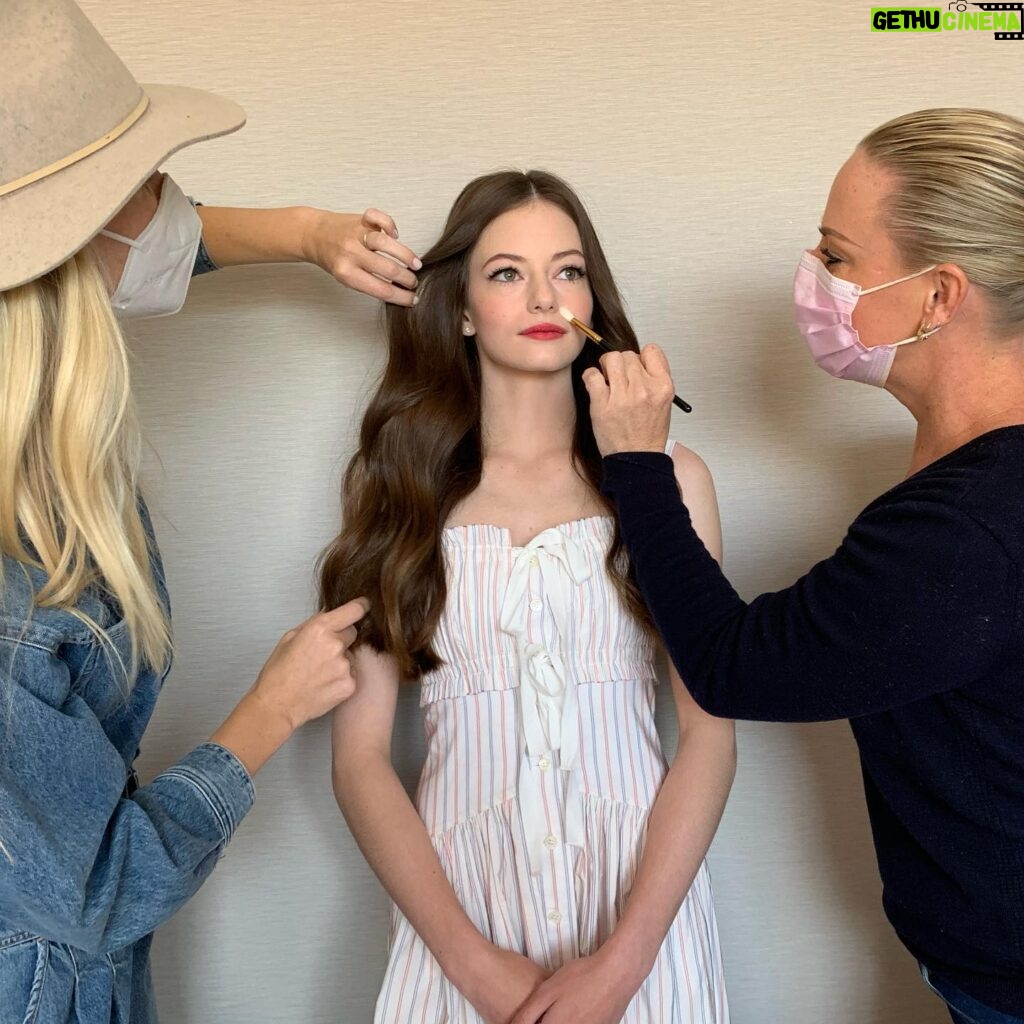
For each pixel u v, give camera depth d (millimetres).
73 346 774
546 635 1176
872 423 1466
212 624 1465
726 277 1438
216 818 847
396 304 1222
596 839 1154
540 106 1404
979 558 824
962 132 916
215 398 1439
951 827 933
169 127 816
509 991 1052
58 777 723
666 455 1076
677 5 1396
